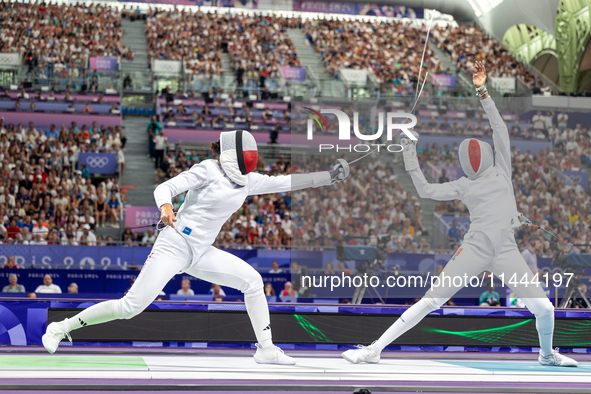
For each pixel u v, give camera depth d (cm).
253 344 411
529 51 1825
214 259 333
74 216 1127
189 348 404
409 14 1967
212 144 338
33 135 1377
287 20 1978
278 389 267
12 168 1231
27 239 963
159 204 300
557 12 1631
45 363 319
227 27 1934
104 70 1686
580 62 1589
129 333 403
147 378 281
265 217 1203
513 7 1778
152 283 316
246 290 340
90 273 943
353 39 1930
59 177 1281
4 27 1731
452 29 1950
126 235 1121
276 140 1547
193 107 1596
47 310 399
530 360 389
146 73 1625
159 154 1418
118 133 1433
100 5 1881
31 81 1514
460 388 273
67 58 1692
